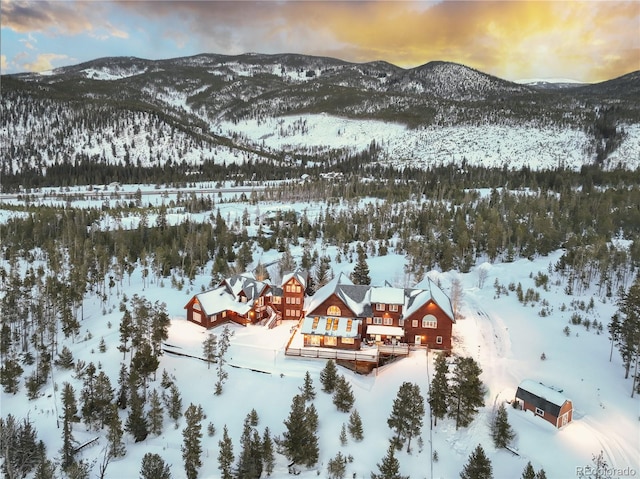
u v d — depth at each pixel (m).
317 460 47.47
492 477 43.53
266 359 65.38
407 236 135.12
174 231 143.75
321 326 68.06
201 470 47.16
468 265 111.31
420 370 61.28
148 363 57.81
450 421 52.34
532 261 113.81
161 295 93.56
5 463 45.97
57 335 75.50
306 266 110.56
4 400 59.72
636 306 64.69
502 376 61.41
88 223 161.50
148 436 52.94
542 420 51.50
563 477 43.56
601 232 125.19
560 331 73.50
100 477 46.22
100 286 100.31
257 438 46.47
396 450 48.34
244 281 80.56
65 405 52.66
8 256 117.69
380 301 69.25
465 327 76.69
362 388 59.31
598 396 56.28
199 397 58.25
